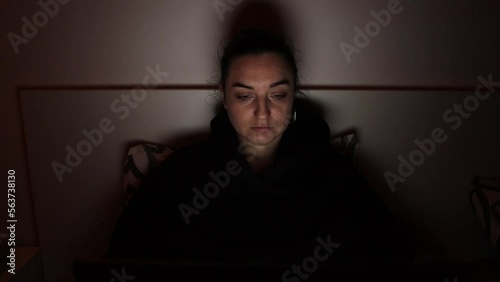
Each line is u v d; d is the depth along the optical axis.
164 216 1.13
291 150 1.12
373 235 1.11
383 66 1.28
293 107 1.14
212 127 1.13
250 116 1.03
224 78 1.07
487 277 1.24
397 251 1.10
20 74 1.31
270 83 1.01
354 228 1.10
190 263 0.79
